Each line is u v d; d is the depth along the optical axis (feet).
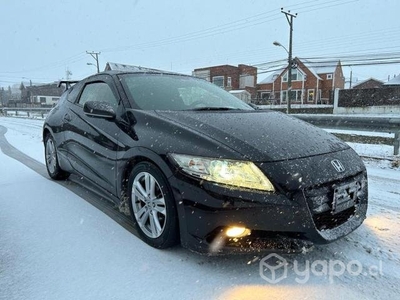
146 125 8.46
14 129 43.11
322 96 140.56
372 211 10.45
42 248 8.09
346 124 22.11
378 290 6.41
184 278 6.81
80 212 10.37
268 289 6.46
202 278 6.81
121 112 9.41
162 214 7.78
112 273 7.00
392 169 17.10
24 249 8.05
